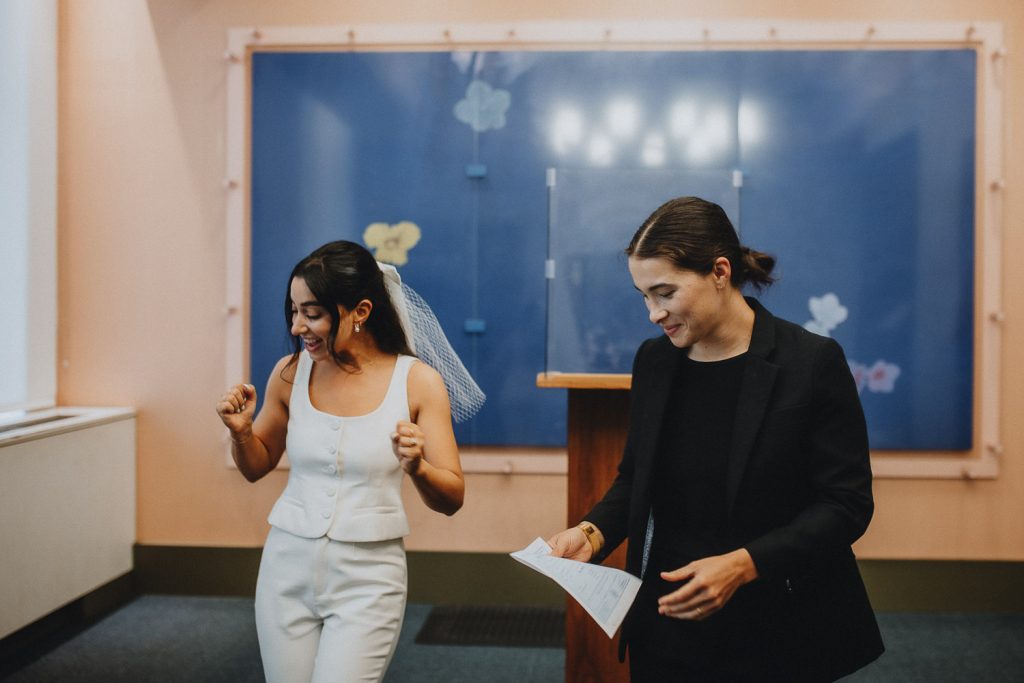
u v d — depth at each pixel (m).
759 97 3.53
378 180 3.62
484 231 3.60
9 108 3.48
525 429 3.60
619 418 2.38
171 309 3.70
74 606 3.38
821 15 3.53
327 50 3.62
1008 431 3.54
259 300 3.67
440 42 3.59
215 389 3.70
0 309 3.48
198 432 3.71
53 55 3.64
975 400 3.54
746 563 1.22
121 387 3.72
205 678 2.84
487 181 3.59
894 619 3.45
